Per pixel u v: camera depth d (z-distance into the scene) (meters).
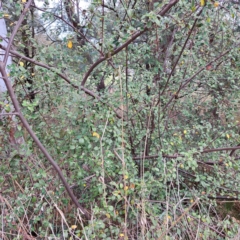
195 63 2.02
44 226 1.47
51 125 1.60
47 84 1.52
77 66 2.10
